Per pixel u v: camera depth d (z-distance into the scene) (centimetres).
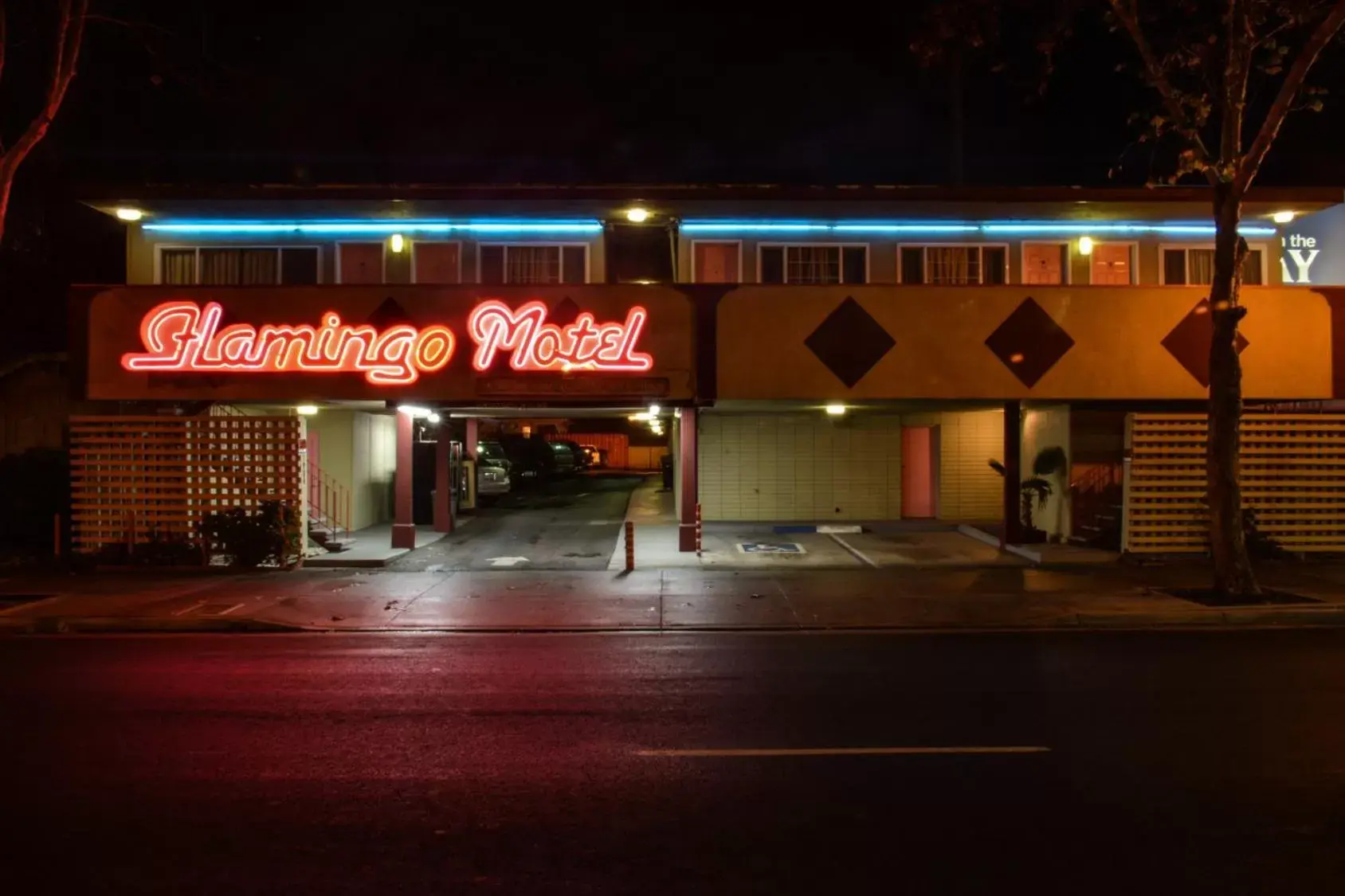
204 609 1382
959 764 693
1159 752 718
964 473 2414
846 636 1227
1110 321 1931
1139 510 1830
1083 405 2012
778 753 722
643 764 698
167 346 1891
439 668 1036
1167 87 1380
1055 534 2056
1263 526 1850
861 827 576
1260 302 1961
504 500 2992
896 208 1917
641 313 1909
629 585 1591
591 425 5338
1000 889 493
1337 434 1864
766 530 2281
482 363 1903
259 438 1833
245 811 608
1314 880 502
